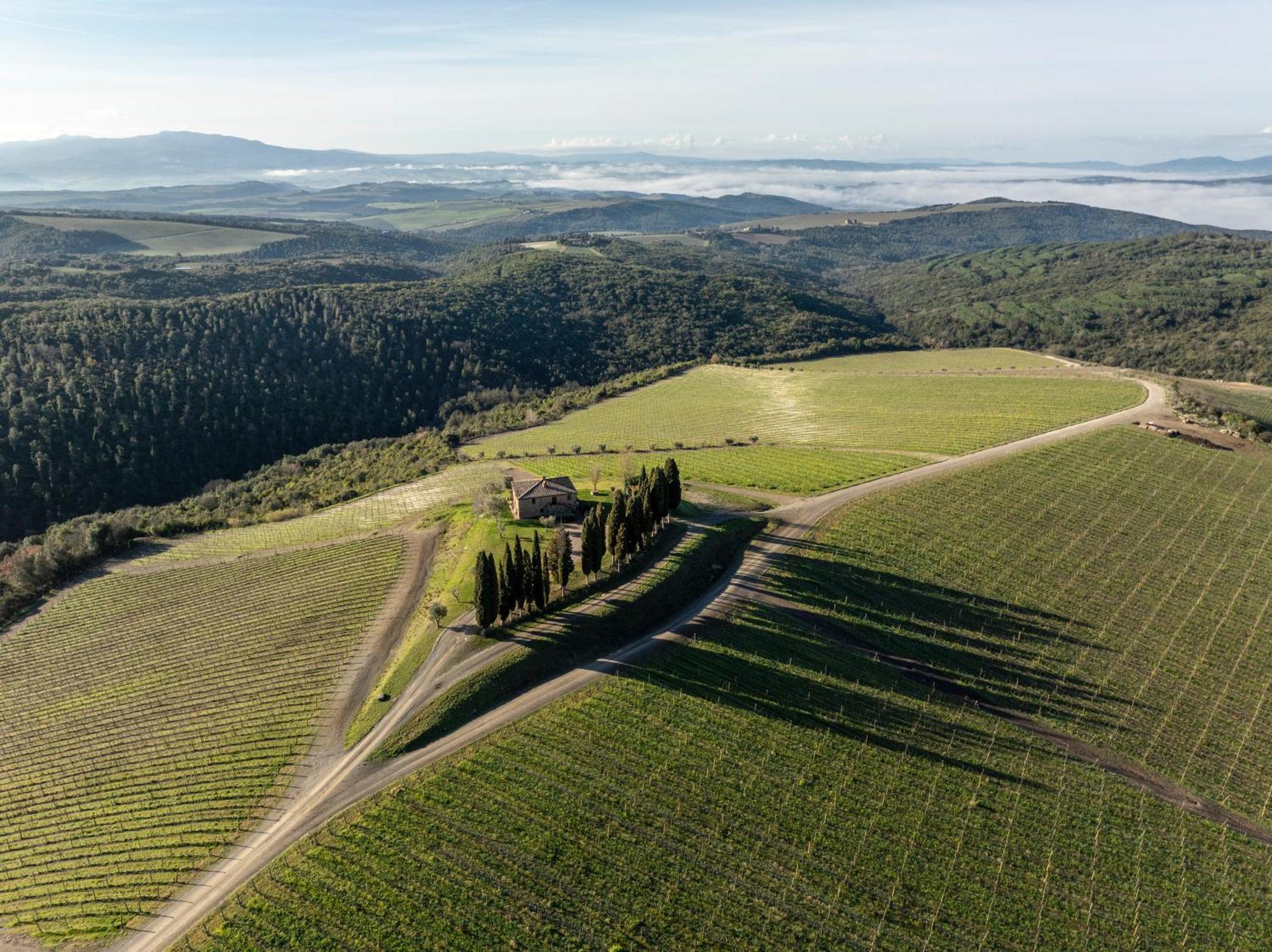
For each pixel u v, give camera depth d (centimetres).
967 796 6944
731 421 19012
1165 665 8894
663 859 6109
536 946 5438
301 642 9481
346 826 6431
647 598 9244
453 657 8400
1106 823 6825
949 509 11875
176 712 8469
